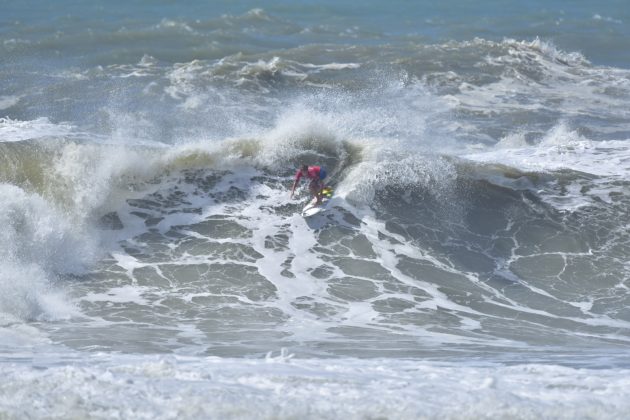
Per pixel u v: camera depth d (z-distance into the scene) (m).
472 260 55.81
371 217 59.22
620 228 60.00
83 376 26.22
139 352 38.09
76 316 45.88
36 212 55.06
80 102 98.19
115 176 60.41
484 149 87.44
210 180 62.41
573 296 52.25
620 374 31.03
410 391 26.58
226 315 46.72
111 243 55.69
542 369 31.53
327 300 49.41
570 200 63.09
